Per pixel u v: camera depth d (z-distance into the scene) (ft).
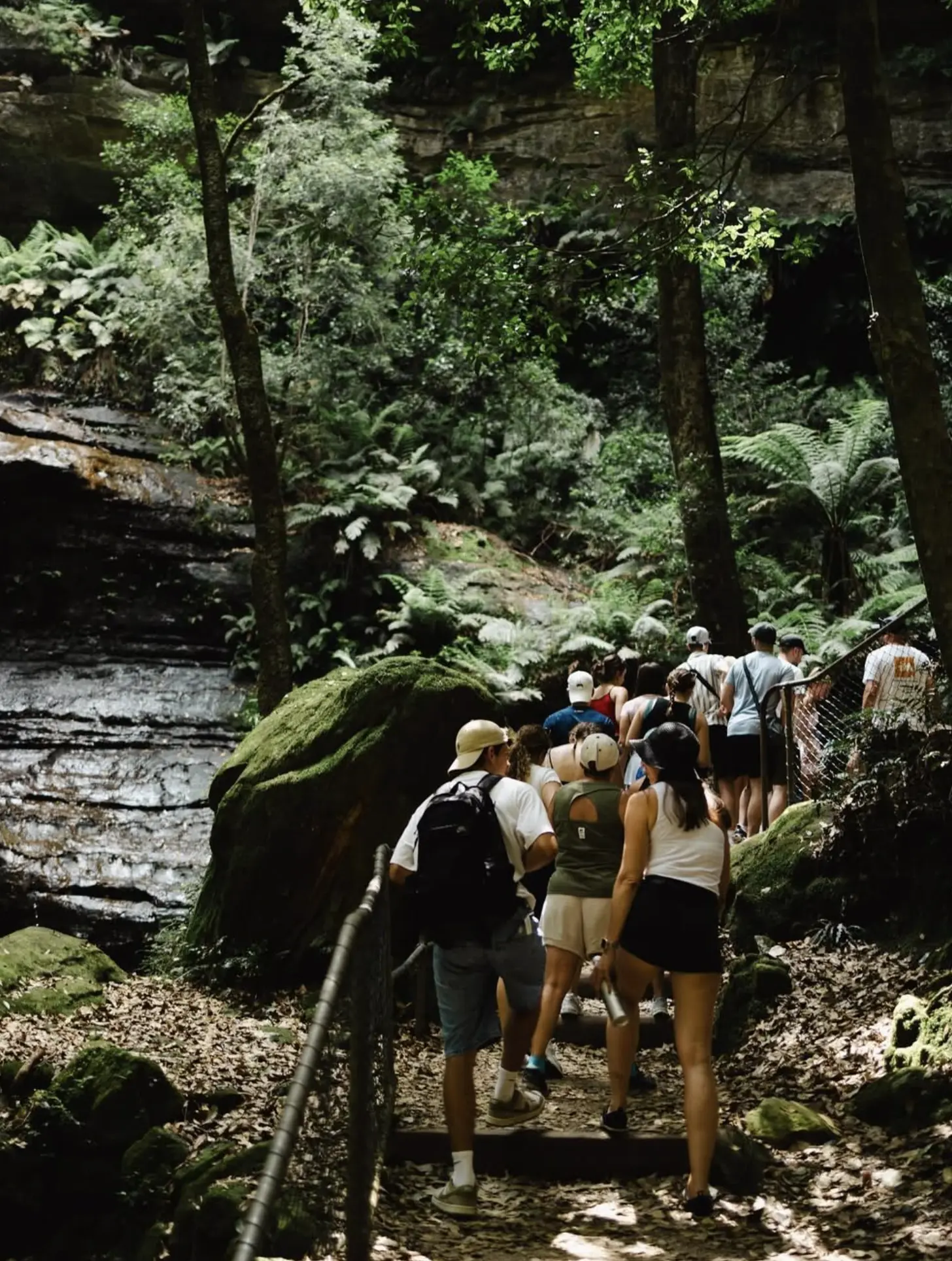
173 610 57.06
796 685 31.35
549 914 19.03
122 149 66.59
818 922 25.50
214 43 76.64
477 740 17.40
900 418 22.31
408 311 36.86
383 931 16.07
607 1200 16.72
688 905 16.42
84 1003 25.64
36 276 69.77
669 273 45.16
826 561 58.39
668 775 16.88
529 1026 17.31
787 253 34.01
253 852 27.91
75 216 76.43
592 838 19.16
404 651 53.26
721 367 65.26
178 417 61.77
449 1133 16.42
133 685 53.36
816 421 65.51
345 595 56.39
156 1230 17.02
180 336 62.95
